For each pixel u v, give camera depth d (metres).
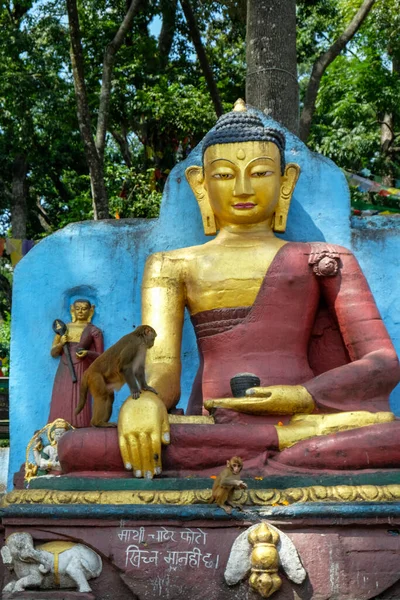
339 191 9.41
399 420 7.35
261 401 7.35
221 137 8.57
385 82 22.97
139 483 6.91
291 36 12.28
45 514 6.70
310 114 15.09
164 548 6.60
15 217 24.44
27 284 9.53
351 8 21.97
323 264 8.26
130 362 7.16
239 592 6.50
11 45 21.31
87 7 21.72
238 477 6.50
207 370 8.21
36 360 9.37
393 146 24.55
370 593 6.39
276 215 8.83
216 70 23.17
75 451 7.08
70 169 25.94
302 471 6.95
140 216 20.19
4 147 23.66
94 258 9.55
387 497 6.59
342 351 8.51
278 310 8.18
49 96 21.25
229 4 17.17
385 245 9.30
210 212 8.92
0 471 12.45
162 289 8.39
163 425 7.03
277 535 6.46
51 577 6.66
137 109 20.64
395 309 9.16
